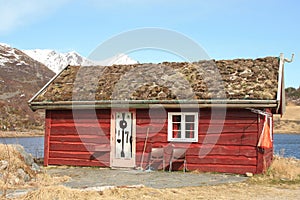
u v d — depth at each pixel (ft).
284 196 34.94
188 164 51.37
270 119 55.06
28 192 31.91
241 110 49.34
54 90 59.52
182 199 32.65
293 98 276.00
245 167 48.60
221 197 33.96
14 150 43.78
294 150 108.68
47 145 57.93
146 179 44.45
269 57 58.29
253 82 51.80
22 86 249.55
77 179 44.47
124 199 31.71
